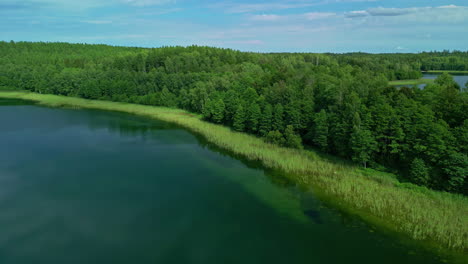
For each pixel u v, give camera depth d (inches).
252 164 2795.3
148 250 1571.1
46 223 1800.0
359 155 2536.9
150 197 2134.6
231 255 1537.9
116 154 3051.2
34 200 2066.9
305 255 1534.2
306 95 3651.6
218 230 1749.5
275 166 2684.5
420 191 2103.8
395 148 2404.0
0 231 1715.1
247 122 3742.6
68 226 1774.1
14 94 7155.5
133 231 1734.7
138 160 2883.9
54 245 1601.9
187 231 1737.2
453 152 2075.5
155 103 5964.6
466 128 2149.4
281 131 3425.2
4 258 1493.6
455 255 1508.4
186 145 3390.7
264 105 3779.5
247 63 7347.4
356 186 2212.1
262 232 1728.6
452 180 2042.3
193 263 1475.1
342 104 3097.9
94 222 1815.9
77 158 2913.4
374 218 1836.9
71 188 2257.6
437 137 2154.3
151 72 7150.6
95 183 2352.4
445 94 2751.0
